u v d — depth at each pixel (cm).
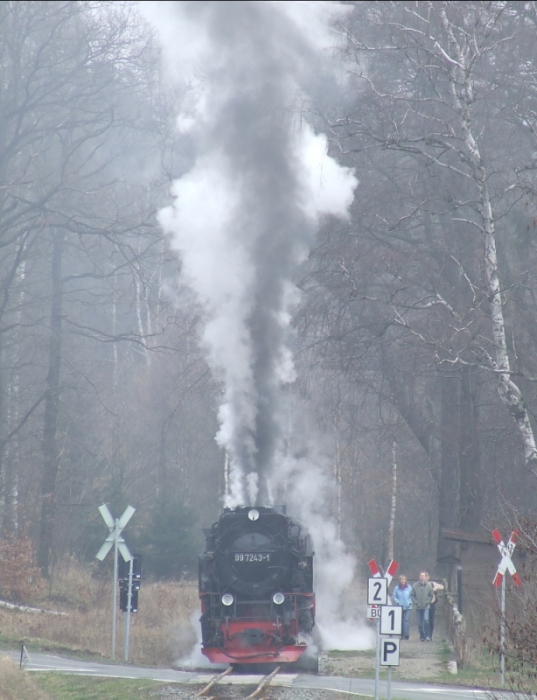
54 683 6316
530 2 9288
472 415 11294
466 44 8319
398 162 10988
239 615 7281
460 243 10512
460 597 9025
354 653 8069
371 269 10131
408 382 10812
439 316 9725
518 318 9838
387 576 6381
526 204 8106
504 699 5294
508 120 9575
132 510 8056
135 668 7200
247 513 7419
